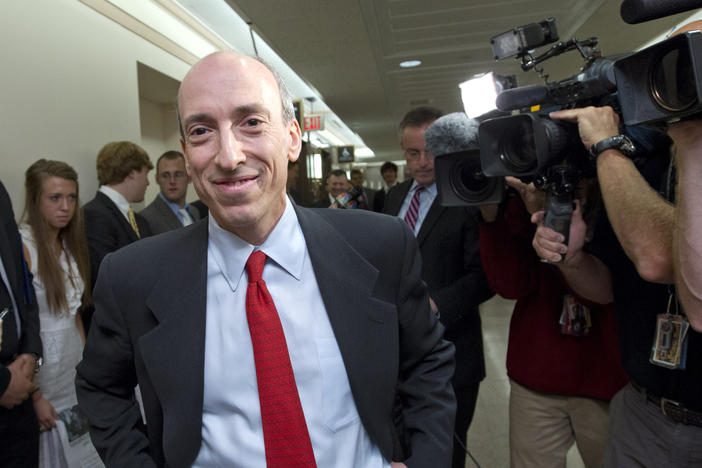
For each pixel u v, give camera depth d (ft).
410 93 19.16
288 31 12.05
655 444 2.92
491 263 4.44
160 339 2.44
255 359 2.39
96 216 7.39
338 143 45.70
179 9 13.80
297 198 13.01
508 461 7.11
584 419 4.30
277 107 2.39
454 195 4.00
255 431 2.43
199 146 2.30
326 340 2.52
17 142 7.64
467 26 12.51
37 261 5.94
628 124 2.00
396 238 2.76
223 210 2.33
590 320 4.17
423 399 2.83
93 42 9.65
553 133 3.02
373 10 11.32
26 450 4.78
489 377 10.36
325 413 2.47
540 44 3.64
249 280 2.50
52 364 5.83
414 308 2.83
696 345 2.64
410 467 2.62
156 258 2.62
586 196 3.51
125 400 2.85
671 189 2.78
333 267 2.56
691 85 1.81
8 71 7.50
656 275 2.38
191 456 2.44
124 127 10.66
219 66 2.27
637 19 1.99
